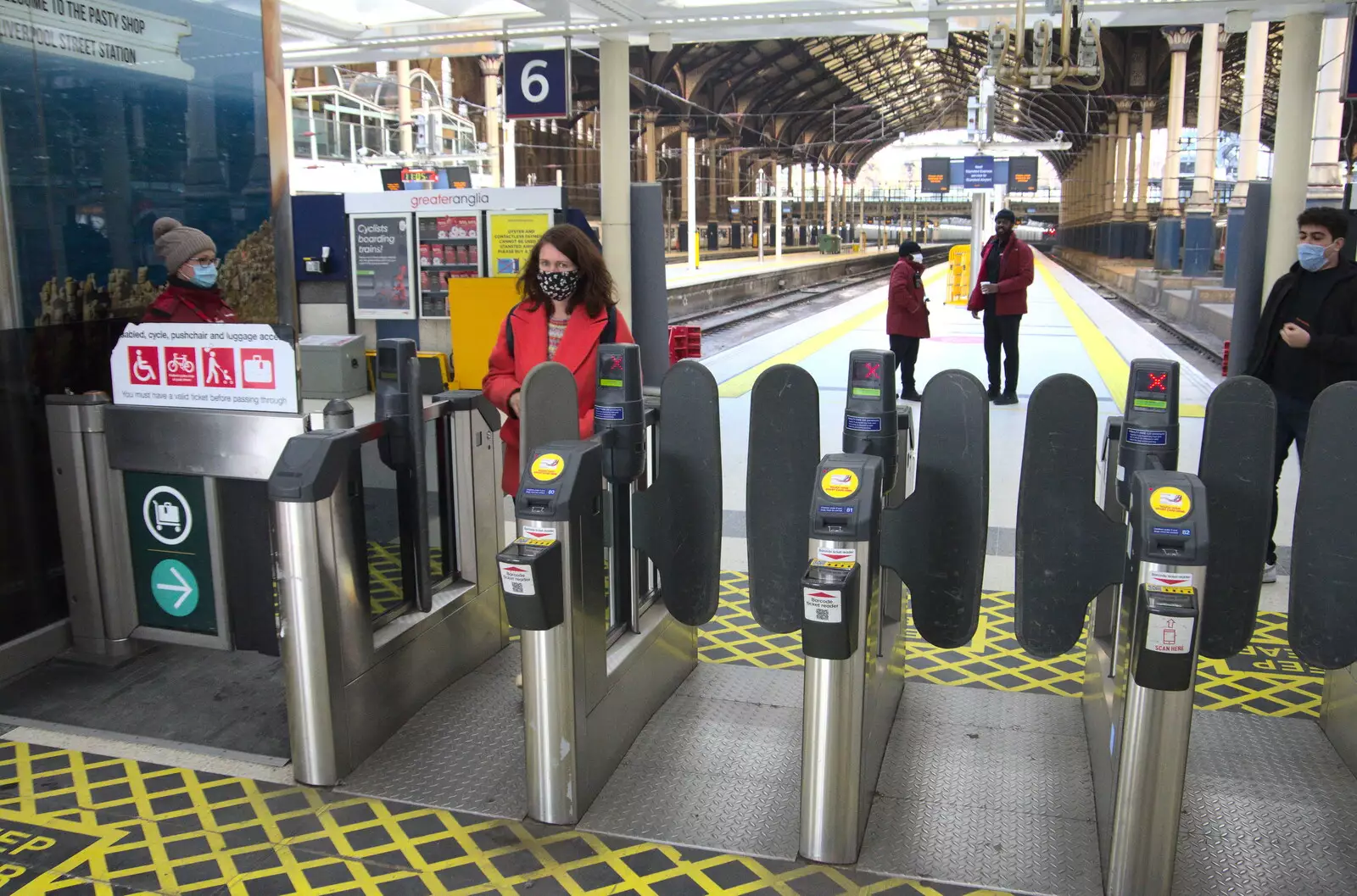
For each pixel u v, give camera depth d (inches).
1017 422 315.3
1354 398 102.7
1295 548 107.7
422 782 114.9
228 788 113.7
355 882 96.6
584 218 289.9
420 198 292.7
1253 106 794.2
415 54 369.4
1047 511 111.9
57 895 94.6
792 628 124.3
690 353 368.5
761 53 1592.0
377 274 300.5
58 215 144.3
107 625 146.4
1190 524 88.4
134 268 153.5
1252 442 108.0
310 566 109.6
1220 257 1296.8
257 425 130.3
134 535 142.2
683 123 1605.6
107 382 153.6
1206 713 130.0
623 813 108.6
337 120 709.3
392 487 146.1
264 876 97.4
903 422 122.6
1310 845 102.0
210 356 132.0
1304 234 150.0
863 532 95.9
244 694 137.3
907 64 1891.0
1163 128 1892.2
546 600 100.0
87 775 116.4
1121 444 110.2
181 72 136.2
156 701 135.3
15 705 133.8
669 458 122.3
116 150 143.4
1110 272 1290.6
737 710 133.1
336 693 113.2
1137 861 92.1
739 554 198.1
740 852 101.4
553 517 101.6
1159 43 1545.3
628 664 120.9
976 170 818.2
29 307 142.4
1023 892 95.0
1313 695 135.3
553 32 333.4
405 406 127.0
